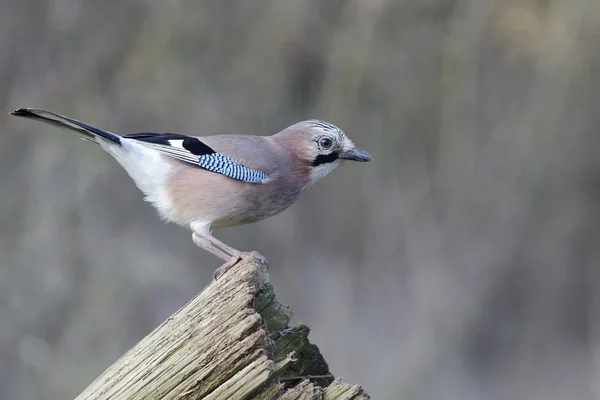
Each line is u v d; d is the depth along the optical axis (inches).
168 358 183.5
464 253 592.4
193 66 613.6
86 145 588.7
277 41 609.9
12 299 561.9
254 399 181.6
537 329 589.0
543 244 592.4
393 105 598.5
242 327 181.5
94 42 621.6
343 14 605.9
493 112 590.2
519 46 584.1
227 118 610.5
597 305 590.2
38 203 589.0
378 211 600.7
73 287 568.1
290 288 593.9
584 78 578.9
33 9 623.5
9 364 540.7
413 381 572.7
